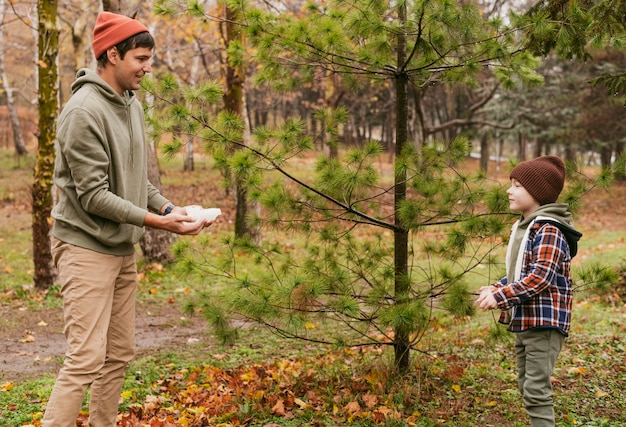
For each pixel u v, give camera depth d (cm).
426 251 437
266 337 635
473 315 409
